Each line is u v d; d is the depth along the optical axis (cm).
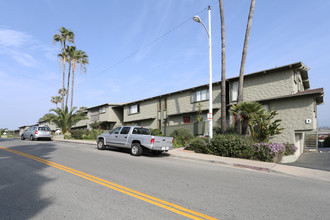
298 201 536
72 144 1919
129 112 3528
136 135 1265
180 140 1884
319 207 495
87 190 562
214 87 2300
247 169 982
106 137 1441
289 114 1688
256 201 523
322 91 1515
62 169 804
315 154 1892
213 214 435
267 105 1809
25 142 2042
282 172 912
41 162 938
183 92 2647
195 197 535
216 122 2236
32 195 521
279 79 1805
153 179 696
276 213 451
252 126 1491
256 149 1176
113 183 632
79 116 2986
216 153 1312
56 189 567
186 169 895
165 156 1294
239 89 1474
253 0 1477
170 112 2781
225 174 830
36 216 406
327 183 775
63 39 3628
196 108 2458
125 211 435
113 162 983
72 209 440
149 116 3112
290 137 1661
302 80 2202
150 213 429
